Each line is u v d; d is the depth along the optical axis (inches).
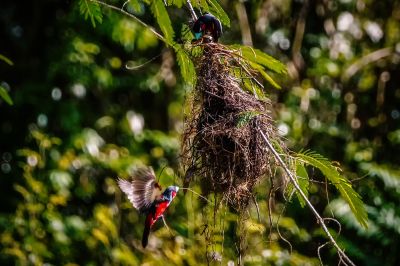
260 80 508.1
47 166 499.5
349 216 465.1
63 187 489.4
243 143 225.1
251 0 544.4
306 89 532.7
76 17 538.9
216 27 235.9
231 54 232.5
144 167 250.5
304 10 544.4
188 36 236.4
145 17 512.1
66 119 525.3
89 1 237.1
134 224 506.0
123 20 499.5
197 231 460.8
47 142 472.4
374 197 484.1
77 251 480.1
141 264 460.4
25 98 540.4
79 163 502.0
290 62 537.3
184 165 232.5
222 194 229.5
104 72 527.8
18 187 458.3
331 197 491.8
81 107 545.3
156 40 513.7
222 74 232.4
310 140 532.7
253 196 231.3
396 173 489.4
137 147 533.6
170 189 247.1
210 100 230.7
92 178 527.2
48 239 478.9
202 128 230.5
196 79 234.2
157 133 524.7
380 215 475.2
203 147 228.1
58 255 472.4
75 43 528.1
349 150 515.2
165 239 464.8
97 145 514.0
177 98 539.8
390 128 550.3
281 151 230.1
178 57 232.2
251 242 423.8
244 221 237.6
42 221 480.7
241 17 518.6
